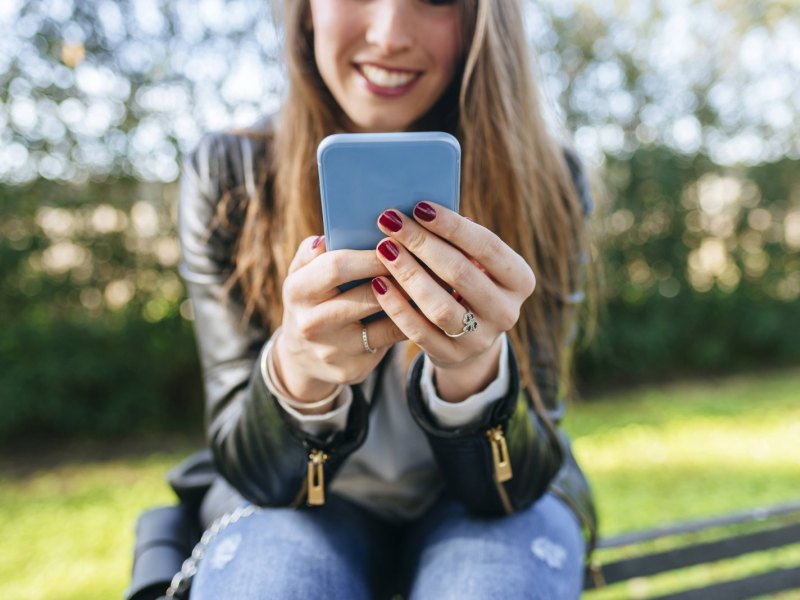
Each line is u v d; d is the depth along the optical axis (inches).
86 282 149.5
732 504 113.8
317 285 27.7
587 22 176.1
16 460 144.3
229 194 42.6
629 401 182.4
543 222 43.2
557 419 42.2
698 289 199.6
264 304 41.3
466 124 40.6
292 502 37.1
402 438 40.0
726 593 58.1
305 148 41.6
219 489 43.4
